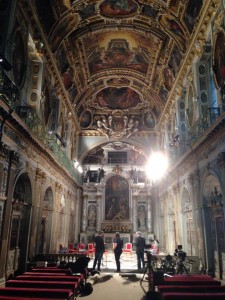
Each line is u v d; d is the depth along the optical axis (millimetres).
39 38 13594
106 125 28734
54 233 17516
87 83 24562
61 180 19938
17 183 12258
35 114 13156
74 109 24719
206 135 11656
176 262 11414
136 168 29250
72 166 24312
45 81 15633
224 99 10312
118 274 12992
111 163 29484
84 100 26609
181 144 17422
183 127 18078
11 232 11375
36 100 13883
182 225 17469
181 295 5523
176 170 19094
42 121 14484
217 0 11328
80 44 19078
